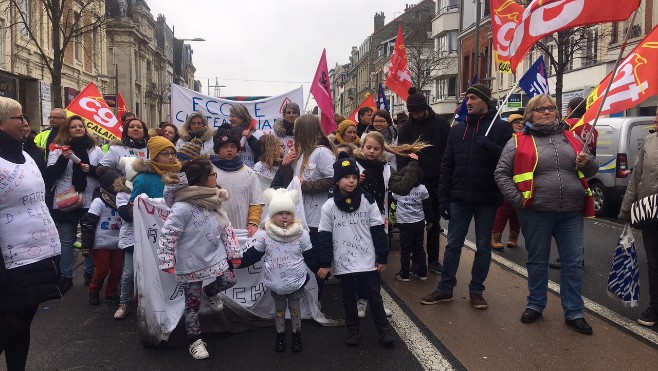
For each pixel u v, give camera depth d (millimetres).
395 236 9336
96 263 5668
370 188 5035
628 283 4828
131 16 47219
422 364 4066
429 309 5324
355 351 4344
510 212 8008
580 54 24250
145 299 4414
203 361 4195
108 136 8977
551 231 4840
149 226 4504
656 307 4797
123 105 16297
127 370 4047
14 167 3223
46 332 4867
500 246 7984
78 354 4359
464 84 41375
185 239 4227
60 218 6078
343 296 4512
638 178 4910
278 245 4344
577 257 4766
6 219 3188
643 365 3979
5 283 3098
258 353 4348
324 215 4508
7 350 3486
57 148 6043
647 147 4840
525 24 5453
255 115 9703
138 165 4949
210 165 4316
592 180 11641
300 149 5121
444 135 6590
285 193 4430
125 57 46094
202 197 4195
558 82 17984
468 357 4172
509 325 4848
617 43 21891
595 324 4848
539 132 4781
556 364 4023
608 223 10641
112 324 5086
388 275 6746
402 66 9906
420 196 6367
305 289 5008
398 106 50656
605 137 11367
